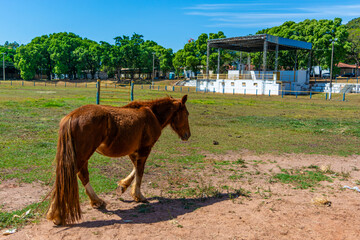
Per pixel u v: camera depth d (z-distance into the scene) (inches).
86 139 165.9
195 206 207.0
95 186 239.3
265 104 1214.3
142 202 212.1
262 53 2605.8
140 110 208.8
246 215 192.1
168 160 341.4
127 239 152.5
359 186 271.4
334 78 2642.7
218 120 710.5
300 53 2477.9
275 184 271.3
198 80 2400.3
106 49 3171.8
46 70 3725.4
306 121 725.9
